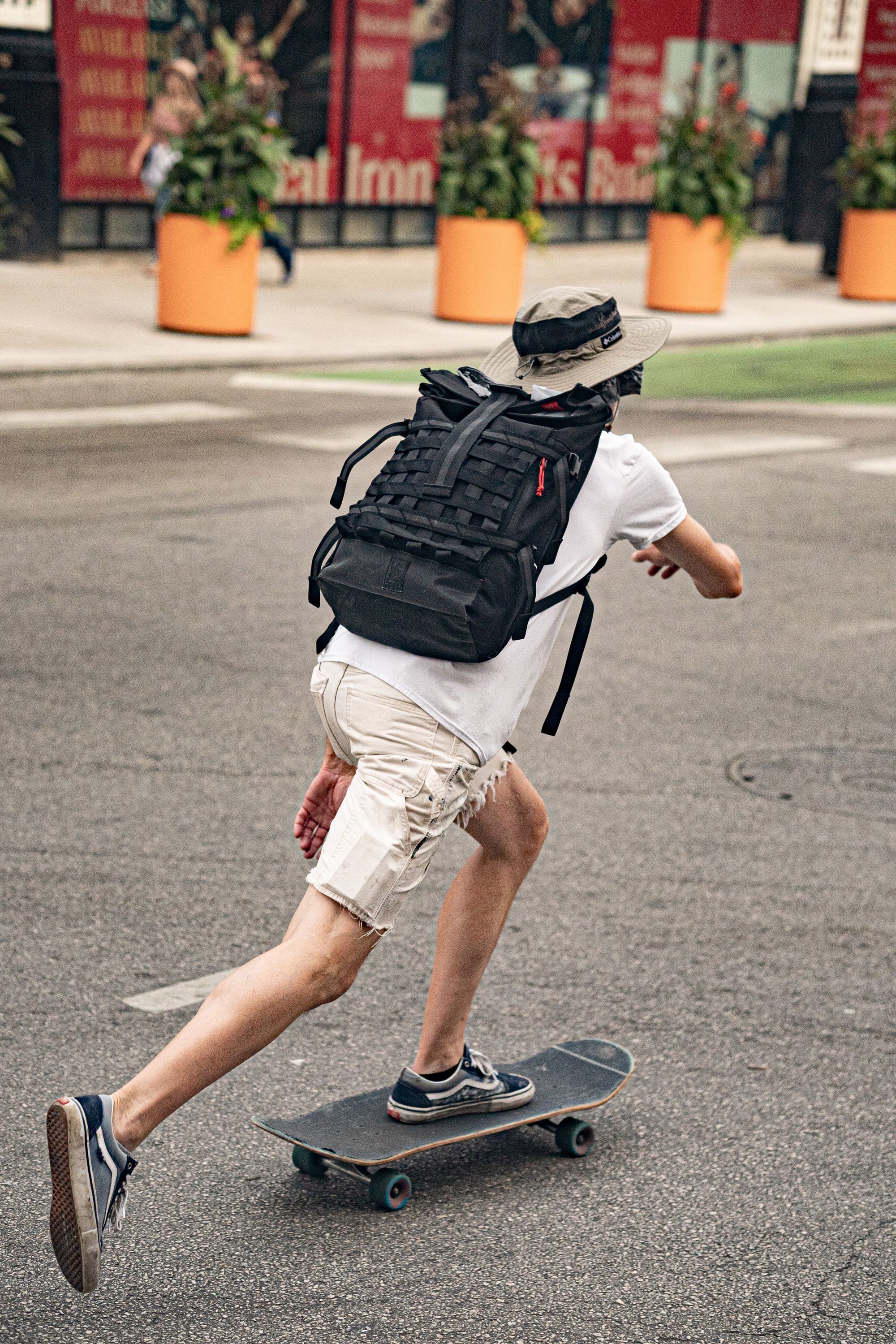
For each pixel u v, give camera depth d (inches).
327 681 141.8
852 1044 187.0
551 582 140.5
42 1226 144.9
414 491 137.8
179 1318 133.5
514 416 139.9
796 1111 172.2
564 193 1133.7
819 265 1133.7
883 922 220.1
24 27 827.4
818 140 1269.7
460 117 822.5
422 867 140.2
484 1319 135.3
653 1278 142.3
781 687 320.8
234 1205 150.6
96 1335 130.7
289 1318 134.1
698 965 203.6
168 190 796.6
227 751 266.8
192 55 903.7
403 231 1050.1
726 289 937.5
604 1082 165.9
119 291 815.1
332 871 136.3
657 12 1147.9
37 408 554.3
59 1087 166.9
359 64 986.7
